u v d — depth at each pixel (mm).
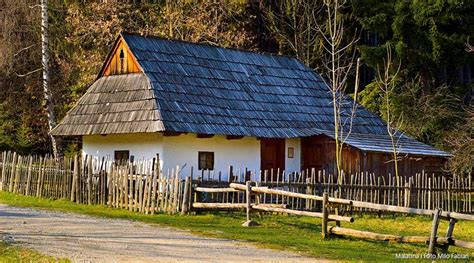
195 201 26516
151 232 21594
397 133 40594
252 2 53656
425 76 48156
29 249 17797
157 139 32812
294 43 54281
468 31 47188
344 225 26234
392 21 48125
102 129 32875
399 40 47406
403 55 46719
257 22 54625
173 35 48594
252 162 35406
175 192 26406
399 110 45656
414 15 46500
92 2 49500
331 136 35594
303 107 38062
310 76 40938
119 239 19953
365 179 33844
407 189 31016
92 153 35438
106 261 16453
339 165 33375
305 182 29938
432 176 35188
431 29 46281
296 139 36875
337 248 20000
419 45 47500
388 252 19844
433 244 19469
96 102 34500
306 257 18266
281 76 39406
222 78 36312
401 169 36875
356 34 52594
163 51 35469
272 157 36219
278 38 53969
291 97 38250
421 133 45531
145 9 50781
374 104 47031
